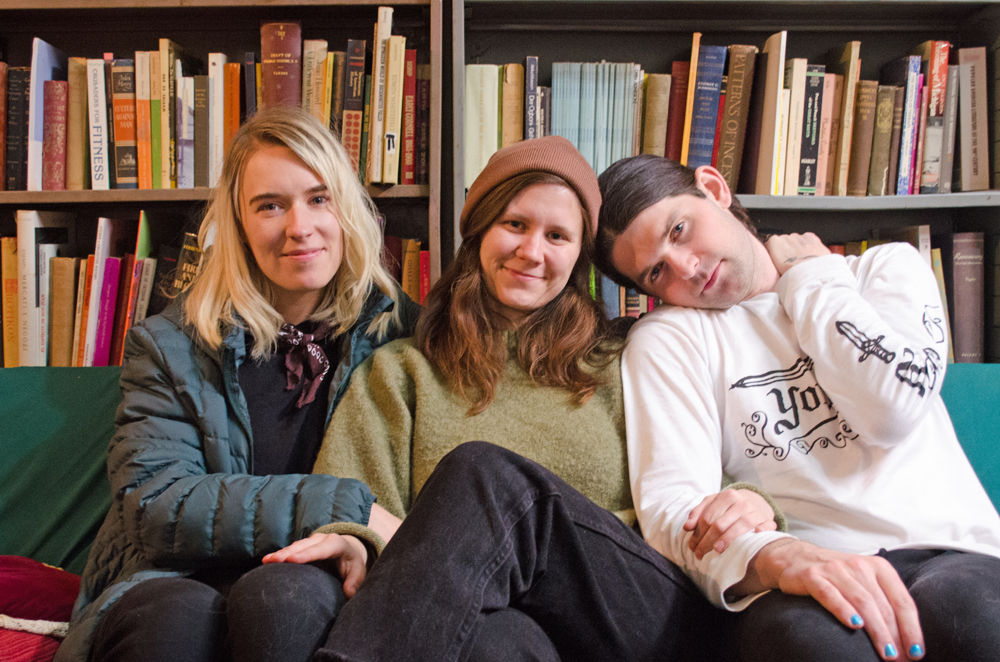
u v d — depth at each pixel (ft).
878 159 4.66
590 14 4.96
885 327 2.87
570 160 3.31
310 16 4.93
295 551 2.27
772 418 3.03
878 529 2.76
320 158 3.24
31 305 4.45
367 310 3.54
